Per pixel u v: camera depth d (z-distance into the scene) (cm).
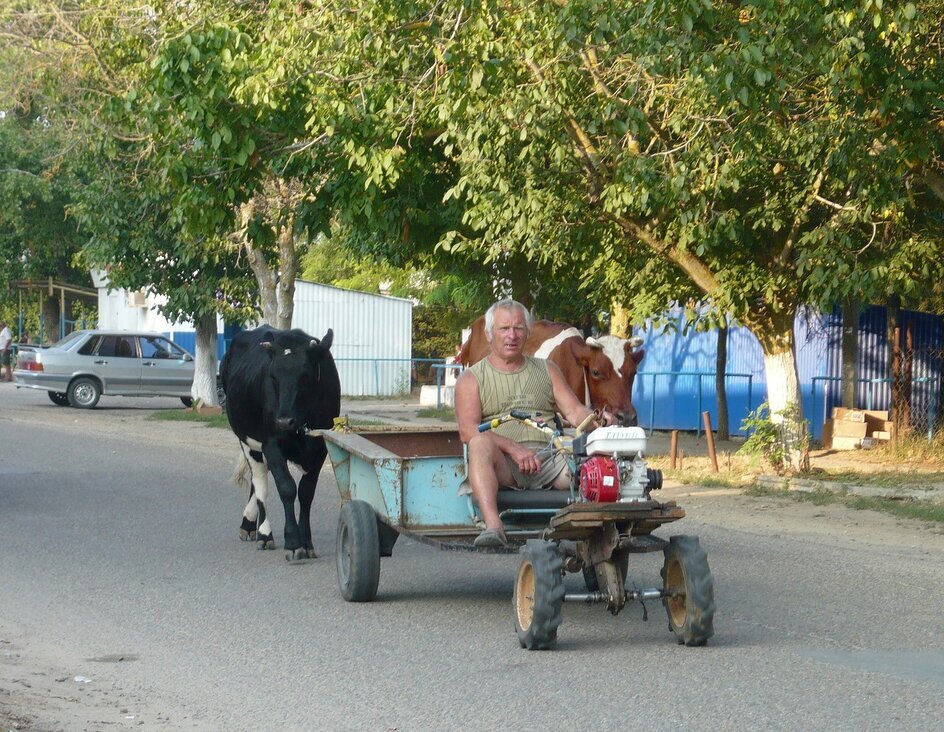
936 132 1347
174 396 3138
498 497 823
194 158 1570
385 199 1644
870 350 2306
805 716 633
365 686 703
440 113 1366
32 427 2514
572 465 803
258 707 662
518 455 823
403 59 1448
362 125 1453
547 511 826
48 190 4384
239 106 1480
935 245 1483
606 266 1684
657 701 662
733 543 1216
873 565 1100
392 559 1144
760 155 1401
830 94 1284
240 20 1653
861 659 756
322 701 673
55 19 2378
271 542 1193
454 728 621
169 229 2653
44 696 676
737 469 1777
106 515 1395
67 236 4766
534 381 884
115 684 710
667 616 830
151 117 1547
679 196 1348
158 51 1479
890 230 1516
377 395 4128
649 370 2592
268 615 897
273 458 1130
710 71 1200
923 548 1196
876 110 1302
